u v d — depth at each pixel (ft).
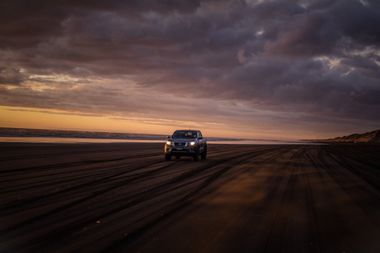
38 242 17.87
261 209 27.37
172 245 17.99
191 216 24.32
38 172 44.21
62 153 77.77
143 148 116.88
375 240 19.97
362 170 61.67
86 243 17.88
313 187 40.14
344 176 51.85
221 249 17.65
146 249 17.25
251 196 33.01
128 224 21.71
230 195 33.17
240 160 79.36
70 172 45.57
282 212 26.58
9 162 54.29
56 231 19.80
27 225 20.83
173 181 41.47
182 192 33.96
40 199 28.19
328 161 82.48
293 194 34.94
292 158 90.99
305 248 18.25
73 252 16.53
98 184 36.86
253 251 17.52
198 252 17.11
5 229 19.97
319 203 30.66
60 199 28.50
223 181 42.88
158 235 19.61
